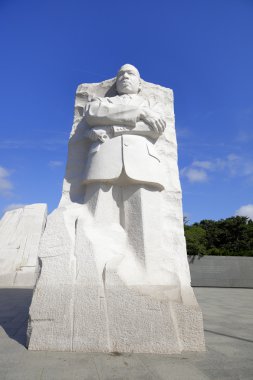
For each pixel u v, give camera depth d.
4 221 11.37
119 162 3.79
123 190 3.91
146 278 3.36
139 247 3.56
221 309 6.92
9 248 10.55
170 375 2.41
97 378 2.30
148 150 3.96
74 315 3.06
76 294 3.14
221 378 2.38
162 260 3.58
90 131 4.09
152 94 4.78
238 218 26.98
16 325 4.12
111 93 4.72
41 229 11.10
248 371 2.55
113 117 3.96
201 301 8.68
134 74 4.53
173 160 4.44
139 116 4.04
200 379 2.35
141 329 3.04
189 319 3.22
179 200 4.20
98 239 3.50
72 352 2.92
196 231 23.89
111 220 3.78
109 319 3.05
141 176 3.75
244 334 4.11
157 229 3.72
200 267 16.00
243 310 6.82
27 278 10.08
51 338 3.01
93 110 4.06
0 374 2.35
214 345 3.42
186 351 3.10
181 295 3.33
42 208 11.70
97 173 3.79
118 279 3.18
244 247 25.84
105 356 2.83
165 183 4.11
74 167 4.33
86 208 3.86
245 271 16.06
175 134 4.66
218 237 27.11
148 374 2.42
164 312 3.11
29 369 2.46
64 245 3.40
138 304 3.11
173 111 4.80
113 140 3.94
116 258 3.35
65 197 4.13
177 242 3.94
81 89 4.85
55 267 3.29
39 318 3.07
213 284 15.76
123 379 2.30
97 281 3.17
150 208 3.77
